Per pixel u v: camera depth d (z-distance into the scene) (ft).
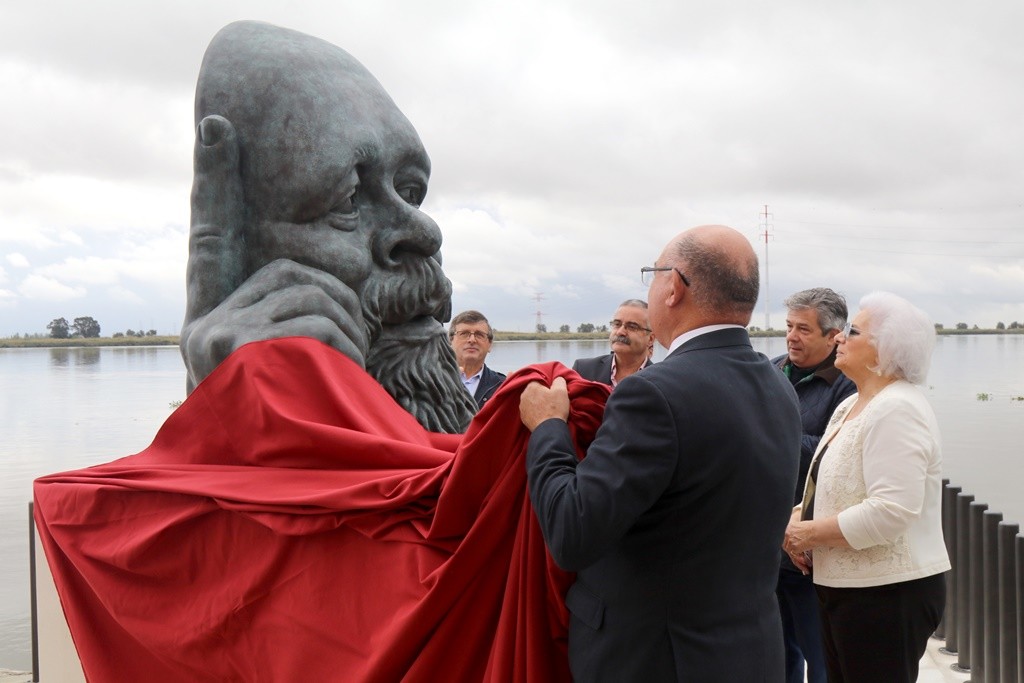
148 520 10.00
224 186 12.14
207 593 9.45
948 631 16.44
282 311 11.39
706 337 6.95
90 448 44.32
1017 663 13.52
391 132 13.08
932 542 10.17
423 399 13.34
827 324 13.00
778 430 6.86
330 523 8.52
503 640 7.39
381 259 12.83
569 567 6.32
